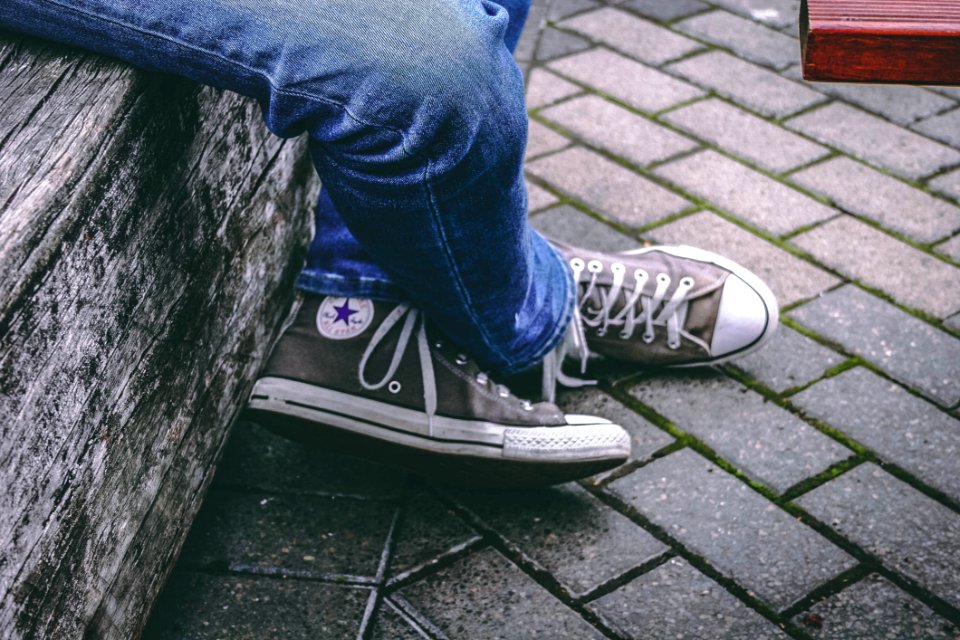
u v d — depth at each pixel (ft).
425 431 4.76
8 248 2.93
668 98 8.43
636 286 5.57
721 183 7.40
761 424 5.44
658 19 9.60
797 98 8.45
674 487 5.08
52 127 3.34
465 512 4.95
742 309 5.55
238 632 4.34
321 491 5.05
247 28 3.41
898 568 4.66
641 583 4.59
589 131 7.98
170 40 3.47
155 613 4.40
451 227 3.87
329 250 4.89
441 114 3.41
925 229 6.97
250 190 4.64
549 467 4.82
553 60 8.93
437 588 4.56
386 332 4.77
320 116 3.51
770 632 4.37
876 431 5.39
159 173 3.75
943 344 5.98
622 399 5.61
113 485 3.64
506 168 3.77
